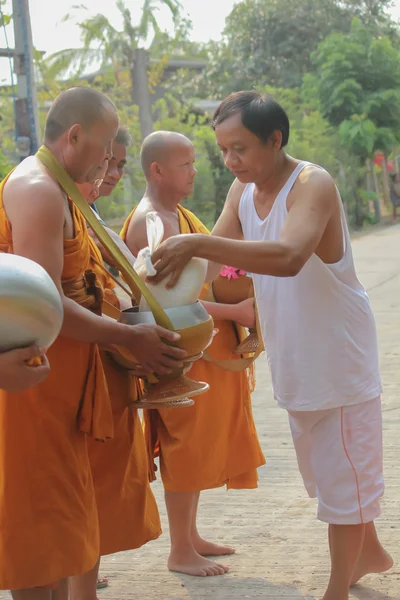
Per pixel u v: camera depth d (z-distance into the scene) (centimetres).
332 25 3794
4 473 309
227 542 442
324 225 334
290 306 351
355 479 354
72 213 322
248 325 425
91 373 323
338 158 2692
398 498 482
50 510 310
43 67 2083
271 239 350
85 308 316
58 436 314
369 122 2686
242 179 345
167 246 324
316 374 350
